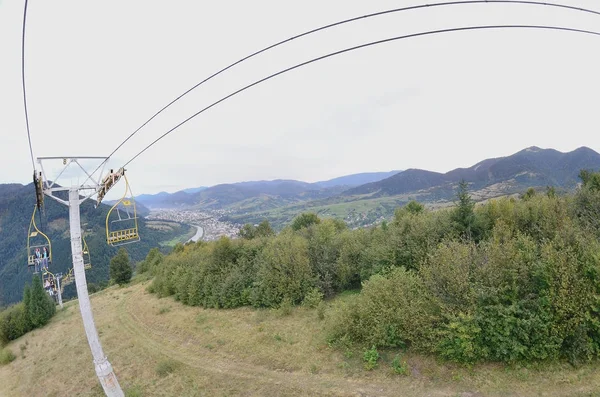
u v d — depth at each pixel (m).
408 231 16.36
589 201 14.64
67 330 21.19
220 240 23.05
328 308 14.63
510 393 7.57
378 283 11.05
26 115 7.77
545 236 12.29
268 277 17.39
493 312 8.70
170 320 18.34
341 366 10.12
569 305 8.09
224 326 15.70
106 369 9.33
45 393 12.79
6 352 18.78
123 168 10.12
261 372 10.82
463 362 8.85
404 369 9.09
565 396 7.18
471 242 12.02
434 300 9.66
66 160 9.38
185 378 11.32
